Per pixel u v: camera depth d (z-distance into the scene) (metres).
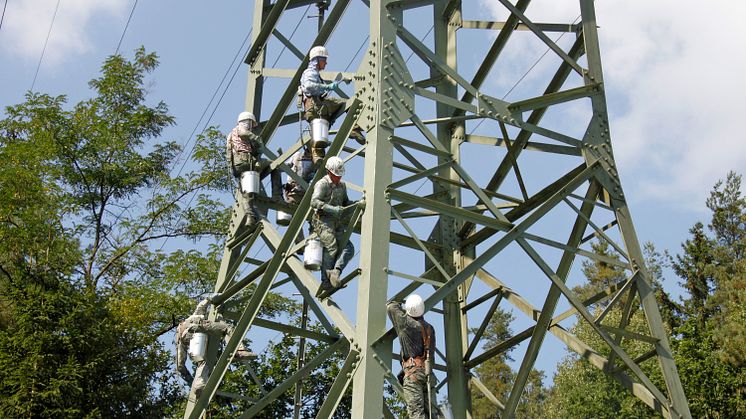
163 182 26.92
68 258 23.94
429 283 10.50
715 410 22.48
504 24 13.55
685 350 23.91
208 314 14.62
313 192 11.37
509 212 13.25
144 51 29.11
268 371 24.64
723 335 25.48
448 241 13.88
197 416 12.91
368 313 9.89
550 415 34.09
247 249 13.80
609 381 30.73
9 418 19.78
